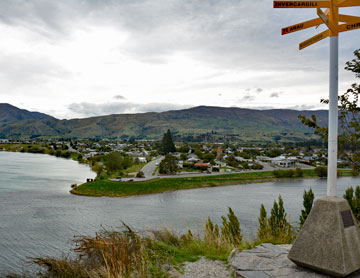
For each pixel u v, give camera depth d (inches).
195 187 2997.0
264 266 226.1
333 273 198.1
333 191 223.9
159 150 7524.6
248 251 263.4
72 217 1664.6
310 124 416.2
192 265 256.8
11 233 1311.5
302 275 206.7
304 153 7396.7
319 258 205.6
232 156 5482.3
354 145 402.0
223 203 2137.1
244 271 219.8
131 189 2667.3
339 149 408.8
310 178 3784.5
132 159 4906.5
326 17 218.2
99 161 5506.9
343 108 406.9
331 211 209.8
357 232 211.6
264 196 2449.6
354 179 3449.8
